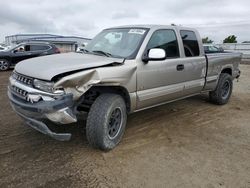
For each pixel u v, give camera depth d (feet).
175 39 16.28
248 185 10.28
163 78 15.03
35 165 11.11
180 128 16.29
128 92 13.04
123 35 15.20
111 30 16.56
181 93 16.92
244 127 16.96
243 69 57.77
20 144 13.03
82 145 13.11
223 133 15.75
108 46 15.02
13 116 17.31
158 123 16.97
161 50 13.41
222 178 10.72
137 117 17.98
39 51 51.26
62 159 11.69
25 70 11.66
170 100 16.52
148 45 14.21
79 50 16.33
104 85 11.83
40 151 12.37
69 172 10.68
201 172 11.11
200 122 17.63
